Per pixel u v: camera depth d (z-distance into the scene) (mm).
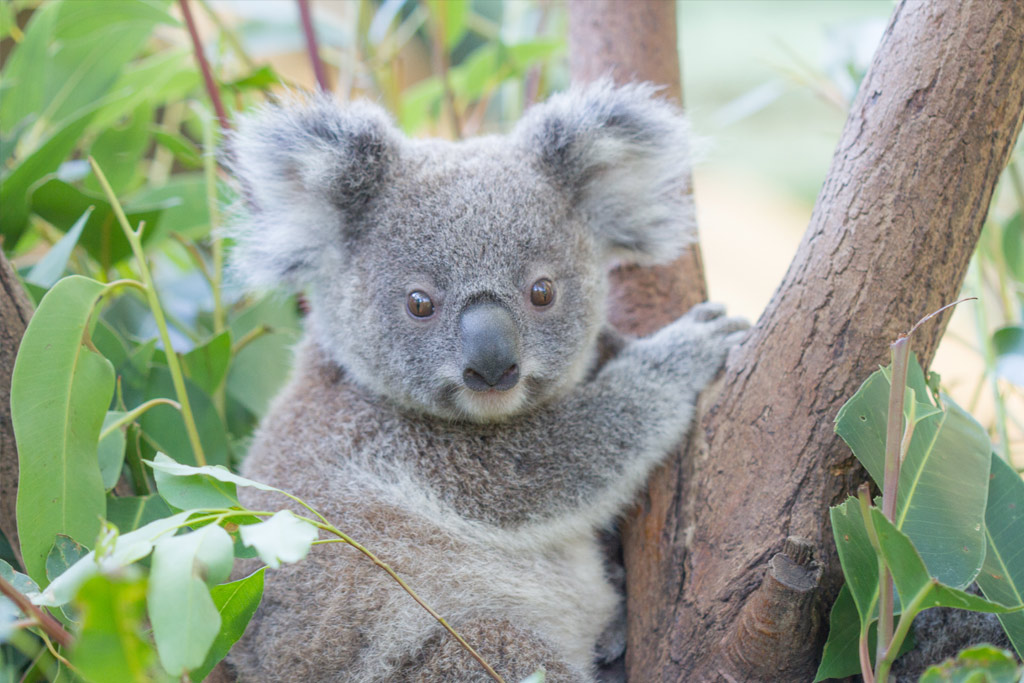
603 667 2525
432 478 2441
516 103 4180
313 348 2766
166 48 4086
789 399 2033
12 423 1982
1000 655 1455
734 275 7582
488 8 5539
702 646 2039
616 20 2967
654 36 2971
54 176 2602
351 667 2240
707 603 2055
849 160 2004
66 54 3146
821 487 1991
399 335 2389
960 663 1479
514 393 2393
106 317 3033
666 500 2297
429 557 2336
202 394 2629
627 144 2602
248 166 2559
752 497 2057
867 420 1770
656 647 2156
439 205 2381
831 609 1892
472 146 2617
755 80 8086
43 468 1951
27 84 3061
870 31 3264
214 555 1349
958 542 1667
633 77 2939
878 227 1935
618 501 2385
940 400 1843
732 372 2211
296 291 2773
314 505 2398
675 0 3037
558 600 2434
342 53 3883
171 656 1260
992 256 2986
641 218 2721
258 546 1353
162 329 2289
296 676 2246
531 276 2359
